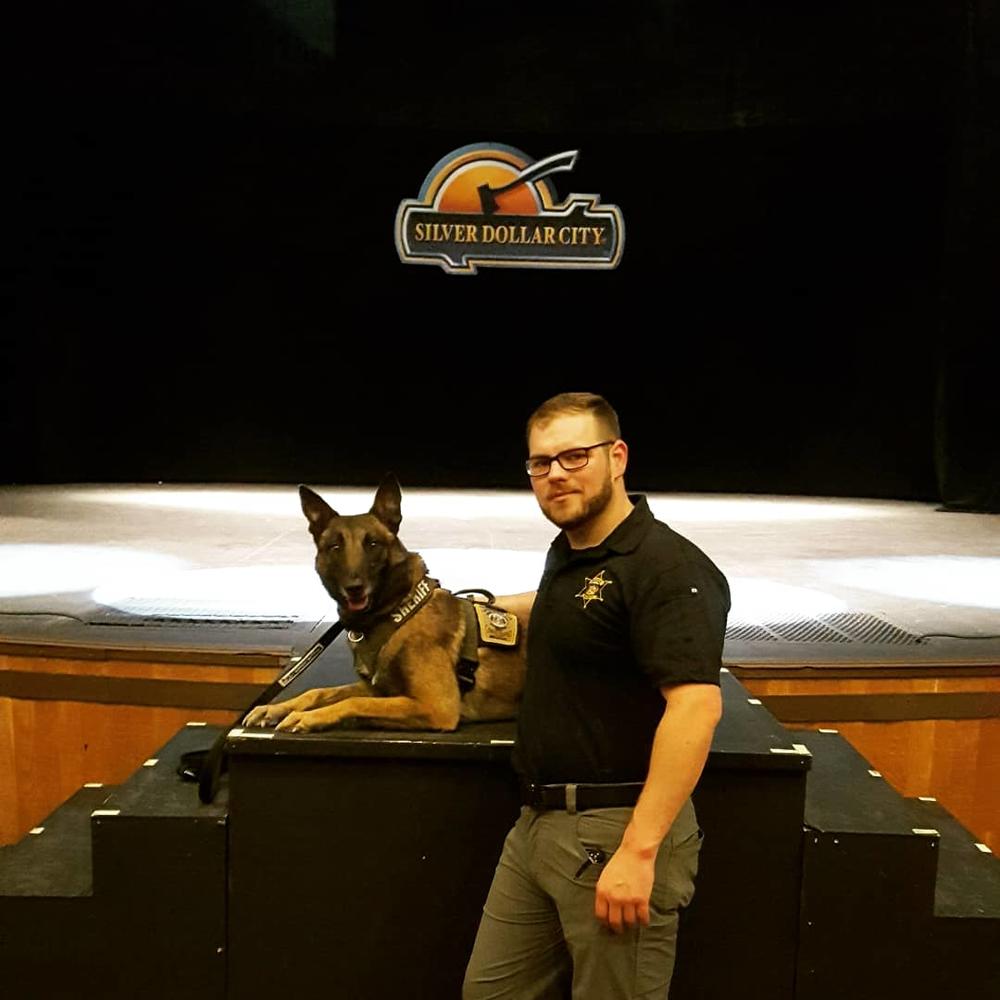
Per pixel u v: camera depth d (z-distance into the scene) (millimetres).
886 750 3834
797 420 11578
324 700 2449
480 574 5277
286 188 11375
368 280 11727
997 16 9086
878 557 6383
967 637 4125
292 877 2320
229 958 2342
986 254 9508
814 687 3760
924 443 11023
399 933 2340
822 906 2307
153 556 5973
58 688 3902
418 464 12195
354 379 12031
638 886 1745
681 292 11578
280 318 11859
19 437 11547
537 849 1961
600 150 11031
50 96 10602
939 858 2664
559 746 1943
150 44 10539
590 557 1925
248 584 5012
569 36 10500
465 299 11766
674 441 11945
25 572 5367
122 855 2307
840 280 11203
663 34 10422
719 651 1820
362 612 2322
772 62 10352
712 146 10922
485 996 2055
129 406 11922
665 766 1744
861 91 10234
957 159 9578
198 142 11133
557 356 11883
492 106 10750
